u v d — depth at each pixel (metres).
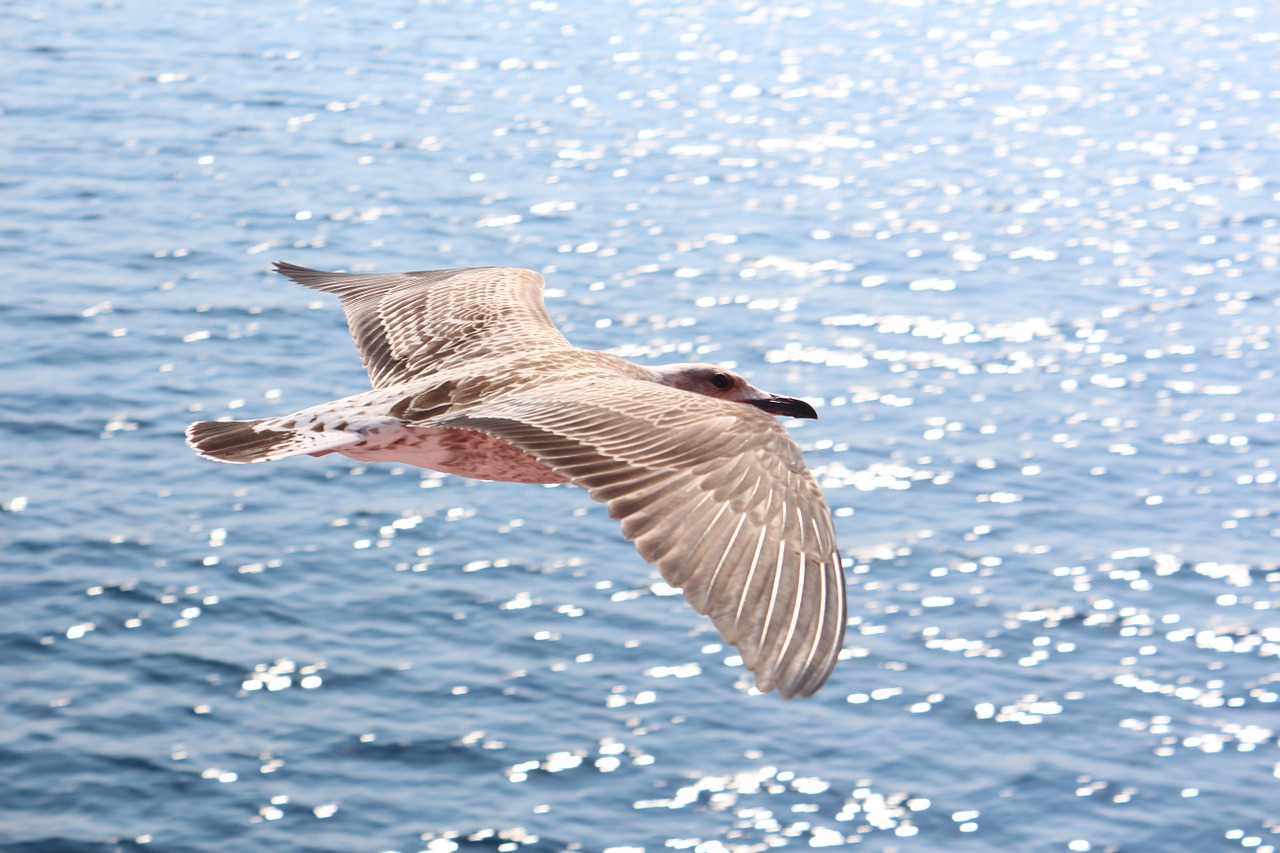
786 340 41.19
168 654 25.19
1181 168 60.69
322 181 52.94
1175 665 26.22
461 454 6.26
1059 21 87.62
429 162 56.19
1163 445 35.28
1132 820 22.09
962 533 30.64
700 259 47.41
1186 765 23.44
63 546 28.14
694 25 82.25
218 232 46.81
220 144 56.59
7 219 46.59
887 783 22.77
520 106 64.88
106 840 20.95
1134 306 45.25
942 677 25.59
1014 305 44.97
